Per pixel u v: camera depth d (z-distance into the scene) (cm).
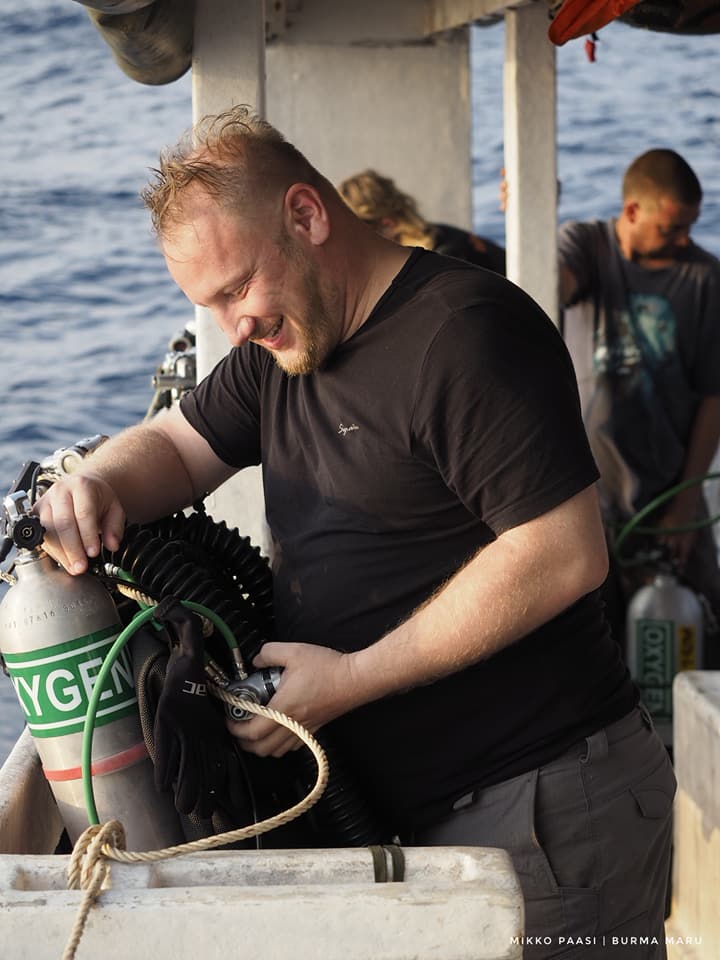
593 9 281
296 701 188
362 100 558
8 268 1453
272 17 512
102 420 1259
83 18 1791
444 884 156
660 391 547
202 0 269
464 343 186
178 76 304
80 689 182
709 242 1188
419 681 190
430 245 544
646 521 552
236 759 191
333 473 201
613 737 206
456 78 561
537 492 183
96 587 188
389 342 193
